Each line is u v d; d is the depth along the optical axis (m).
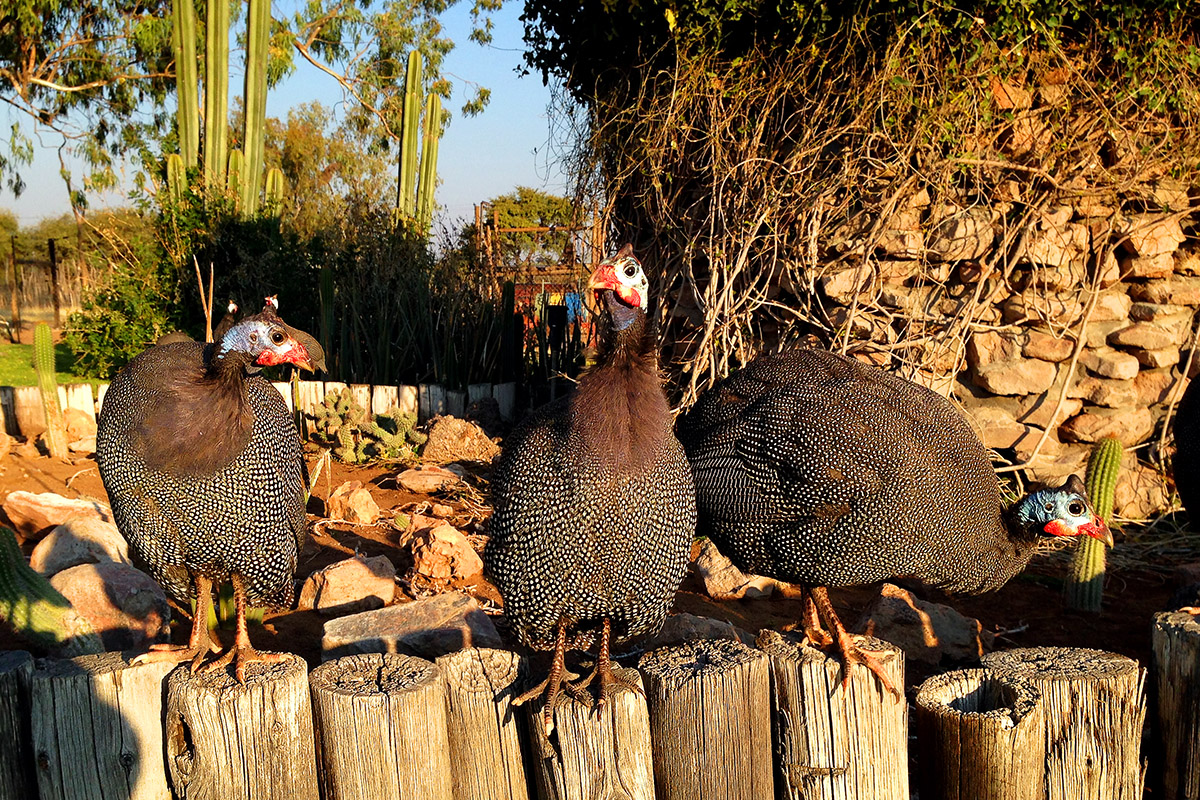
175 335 3.84
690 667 2.67
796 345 5.69
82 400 7.78
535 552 2.50
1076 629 4.18
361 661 2.69
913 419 3.17
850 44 5.47
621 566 2.48
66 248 21.38
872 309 5.67
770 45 5.77
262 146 12.80
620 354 2.51
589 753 2.50
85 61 20.25
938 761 2.77
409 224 10.34
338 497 5.49
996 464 5.76
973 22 5.32
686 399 5.78
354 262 9.88
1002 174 5.64
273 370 8.69
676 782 2.63
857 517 3.00
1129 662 2.84
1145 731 3.16
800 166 5.70
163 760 2.62
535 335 9.46
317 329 9.51
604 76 6.68
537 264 10.68
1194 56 5.60
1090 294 5.75
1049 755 2.72
